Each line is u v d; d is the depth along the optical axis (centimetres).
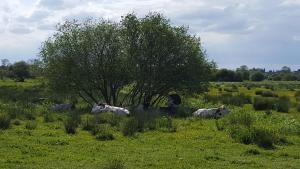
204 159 1608
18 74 10656
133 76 3453
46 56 3519
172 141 1980
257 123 2533
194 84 3547
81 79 3447
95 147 1788
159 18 3481
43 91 4828
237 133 2056
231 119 2528
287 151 1802
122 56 3456
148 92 3528
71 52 3453
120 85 3528
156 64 3469
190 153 1719
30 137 1977
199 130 2319
